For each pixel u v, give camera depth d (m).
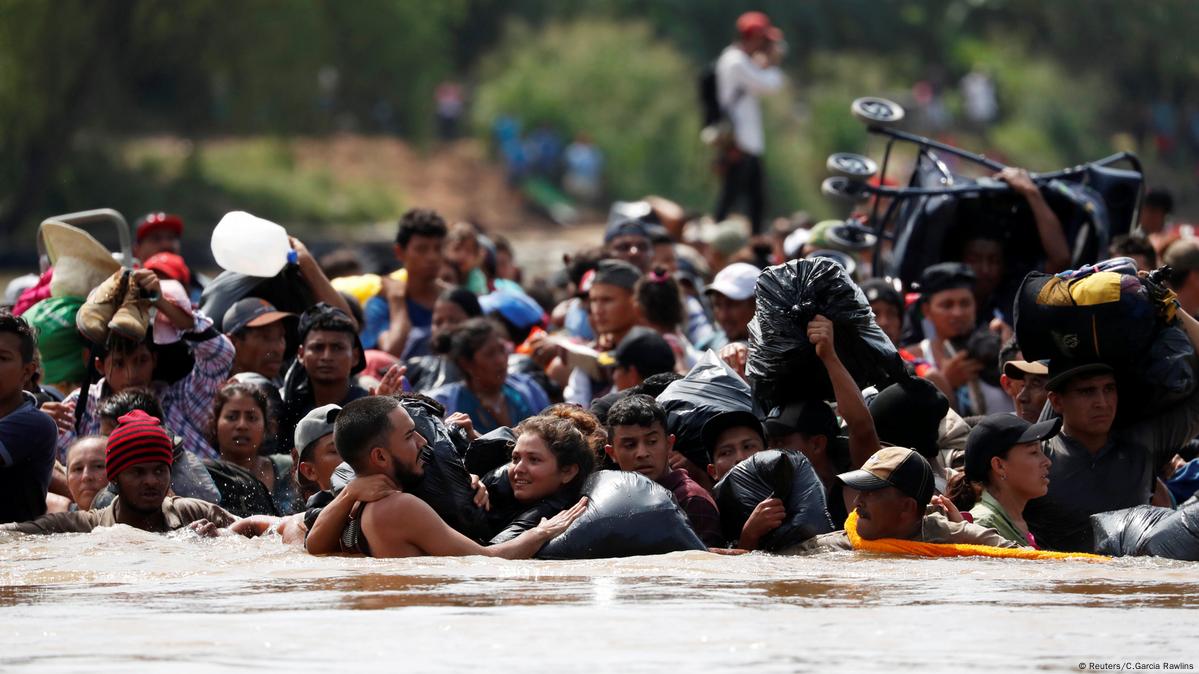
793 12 190.25
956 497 26.38
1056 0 198.88
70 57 123.44
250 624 17.20
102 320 30.45
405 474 24.00
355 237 125.12
